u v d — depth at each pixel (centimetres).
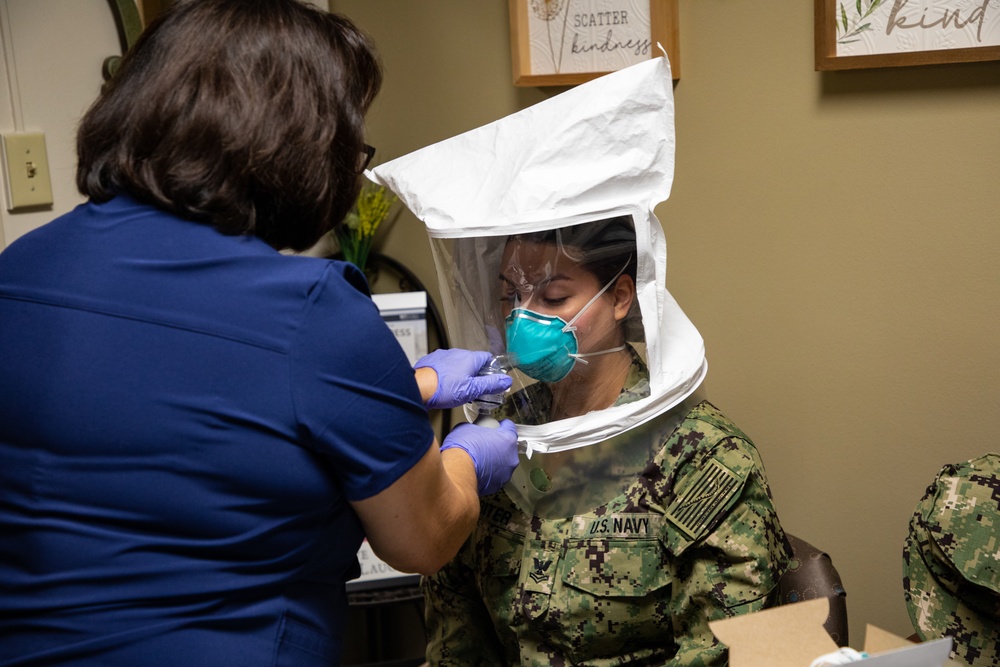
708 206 175
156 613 81
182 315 81
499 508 127
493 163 118
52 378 81
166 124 83
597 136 111
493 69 195
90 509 81
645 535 117
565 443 117
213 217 84
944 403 157
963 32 143
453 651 131
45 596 81
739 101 168
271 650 85
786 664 70
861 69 154
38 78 173
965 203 150
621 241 114
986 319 151
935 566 104
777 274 170
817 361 169
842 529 171
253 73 84
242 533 83
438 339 216
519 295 117
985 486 103
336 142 90
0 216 169
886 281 159
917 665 67
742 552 111
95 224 85
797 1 158
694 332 123
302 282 82
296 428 82
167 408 80
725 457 114
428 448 90
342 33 92
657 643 120
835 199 162
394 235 218
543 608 118
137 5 192
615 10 174
